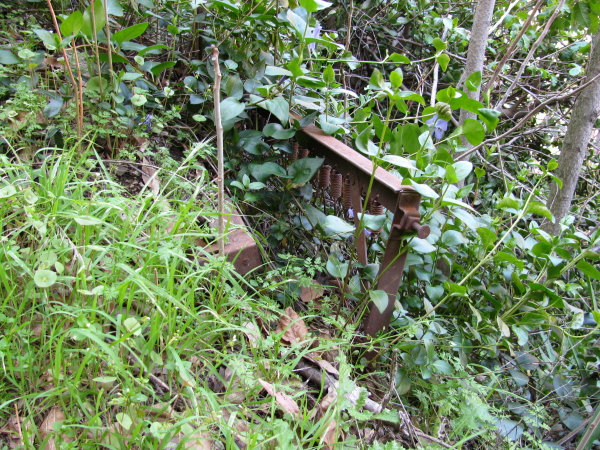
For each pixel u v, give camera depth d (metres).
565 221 2.36
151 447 1.18
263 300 1.90
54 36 1.97
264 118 2.99
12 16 2.72
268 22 2.87
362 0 4.62
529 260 2.91
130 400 1.17
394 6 4.57
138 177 2.37
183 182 2.04
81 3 2.67
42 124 2.29
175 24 2.67
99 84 2.26
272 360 1.51
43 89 2.29
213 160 2.64
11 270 1.41
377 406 1.70
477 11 2.99
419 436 1.75
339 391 1.39
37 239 1.54
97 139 2.41
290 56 2.91
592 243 2.13
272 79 2.88
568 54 4.25
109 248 1.43
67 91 2.30
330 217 2.03
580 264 2.09
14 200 1.58
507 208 2.41
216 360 1.54
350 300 2.33
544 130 4.29
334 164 2.32
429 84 4.58
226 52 2.75
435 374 2.04
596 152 4.66
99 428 1.15
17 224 1.60
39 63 2.22
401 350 2.02
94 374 1.34
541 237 2.16
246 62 2.84
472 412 1.75
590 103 2.93
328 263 2.02
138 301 1.56
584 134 2.98
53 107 2.14
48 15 2.89
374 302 1.83
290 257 2.05
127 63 2.53
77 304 1.39
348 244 2.73
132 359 1.46
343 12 4.36
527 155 4.70
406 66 4.75
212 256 1.69
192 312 1.47
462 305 2.41
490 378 2.25
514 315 2.27
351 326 1.86
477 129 2.04
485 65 4.61
